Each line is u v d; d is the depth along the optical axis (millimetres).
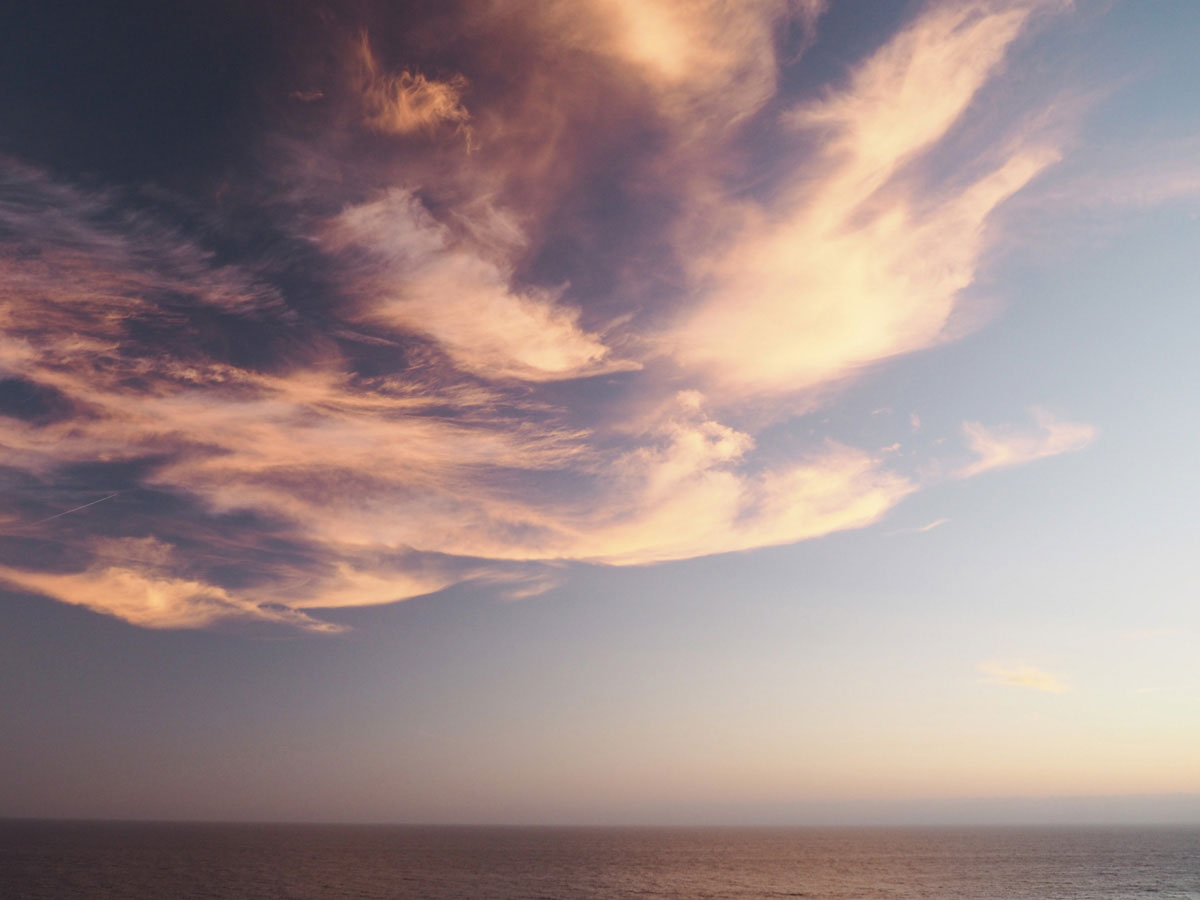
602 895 90812
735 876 119188
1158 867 139875
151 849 162500
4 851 143375
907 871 131000
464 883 102688
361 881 102312
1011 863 151000
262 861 135000
